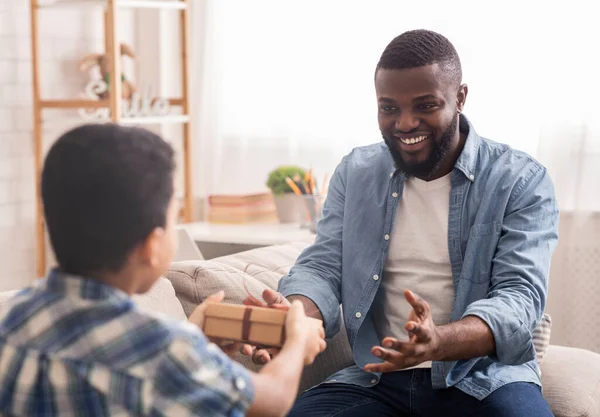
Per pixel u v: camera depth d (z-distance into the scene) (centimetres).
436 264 204
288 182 366
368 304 208
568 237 352
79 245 118
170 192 123
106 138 119
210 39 418
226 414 116
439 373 193
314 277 210
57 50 398
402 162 200
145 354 112
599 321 350
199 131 426
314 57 396
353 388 204
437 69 192
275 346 142
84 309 115
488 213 200
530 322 184
